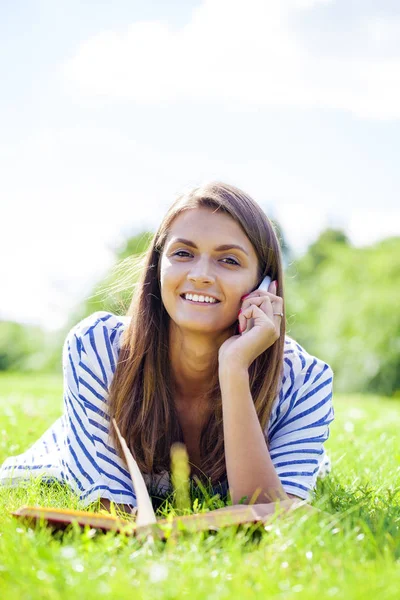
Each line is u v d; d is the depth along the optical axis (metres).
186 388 3.07
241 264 2.90
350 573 1.92
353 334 18.06
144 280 3.01
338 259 19.72
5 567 1.96
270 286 3.00
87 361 2.98
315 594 1.81
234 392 2.72
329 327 18.39
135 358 2.95
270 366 2.97
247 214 2.92
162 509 2.85
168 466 3.01
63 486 3.10
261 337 2.82
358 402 9.00
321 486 3.06
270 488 2.62
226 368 2.76
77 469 2.89
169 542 2.14
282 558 2.04
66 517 2.24
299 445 2.95
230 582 1.90
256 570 1.96
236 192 2.95
